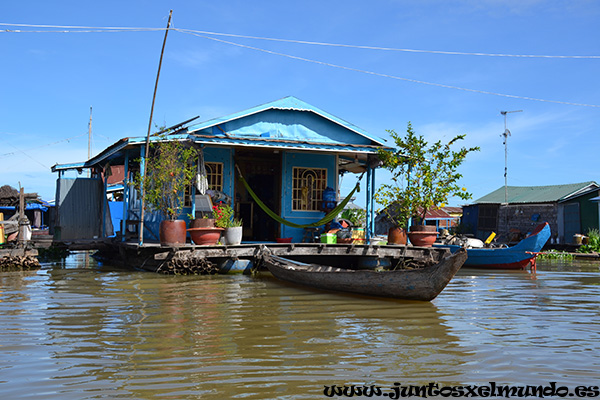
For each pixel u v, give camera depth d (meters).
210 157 14.10
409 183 13.19
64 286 9.63
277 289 9.36
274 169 16.59
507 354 5.07
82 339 5.56
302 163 14.84
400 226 13.49
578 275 13.52
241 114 13.91
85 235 17.23
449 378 4.34
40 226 28.67
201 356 4.92
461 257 7.32
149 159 12.53
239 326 6.25
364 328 6.21
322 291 9.17
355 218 15.61
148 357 4.88
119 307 7.47
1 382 4.17
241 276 11.24
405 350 5.19
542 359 4.90
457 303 8.20
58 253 17.28
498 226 30.27
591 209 25.14
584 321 6.76
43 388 4.04
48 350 5.11
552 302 8.44
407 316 7.00
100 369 4.51
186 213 13.77
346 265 13.09
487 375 4.43
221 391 3.98
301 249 11.78
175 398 3.84
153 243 12.41
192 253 11.14
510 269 15.01
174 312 7.12
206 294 8.73
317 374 4.41
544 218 27.86
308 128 14.69
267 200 17.02
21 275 11.66
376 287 8.32
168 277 10.97
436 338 5.71
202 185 12.62
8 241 15.22
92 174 19.19
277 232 15.75
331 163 15.02
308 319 6.72
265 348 5.23
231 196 14.23
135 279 10.68
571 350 5.23
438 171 12.91
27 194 20.70
